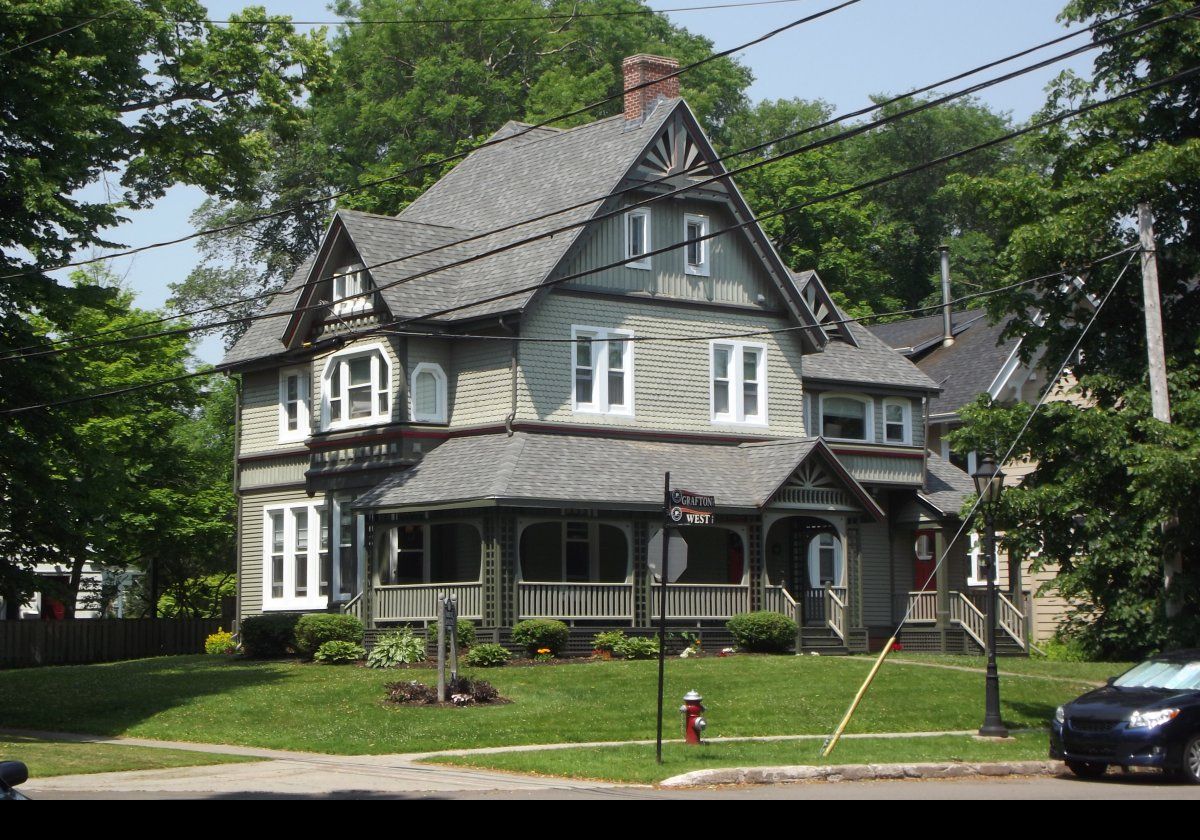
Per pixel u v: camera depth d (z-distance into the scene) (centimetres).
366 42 6812
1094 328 3136
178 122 3541
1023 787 2052
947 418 4803
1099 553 2858
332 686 3075
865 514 3991
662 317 4050
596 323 3928
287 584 4338
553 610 3566
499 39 6931
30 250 2905
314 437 4094
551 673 3186
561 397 3856
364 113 6562
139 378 5062
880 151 8150
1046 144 3177
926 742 2456
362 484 3947
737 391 4162
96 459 3091
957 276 7500
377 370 3928
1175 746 2092
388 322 3884
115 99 3328
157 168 3572
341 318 4050
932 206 8088
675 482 3759
